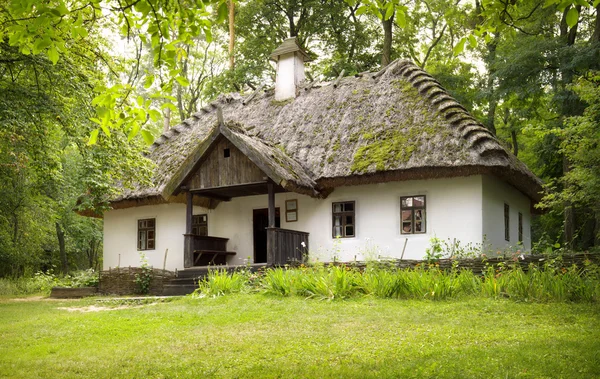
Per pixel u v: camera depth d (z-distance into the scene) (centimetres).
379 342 830
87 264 3931
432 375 642
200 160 1783
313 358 751
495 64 2516
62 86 1588
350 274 1343
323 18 3212
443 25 3416
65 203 2550
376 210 1794
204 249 1891
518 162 1947
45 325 1099
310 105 2152
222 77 3241
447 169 1603
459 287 1234
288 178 1634
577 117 1457
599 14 2288
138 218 2211
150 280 1789
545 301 1117
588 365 657
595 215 2238
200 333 958
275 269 1490
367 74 2170
